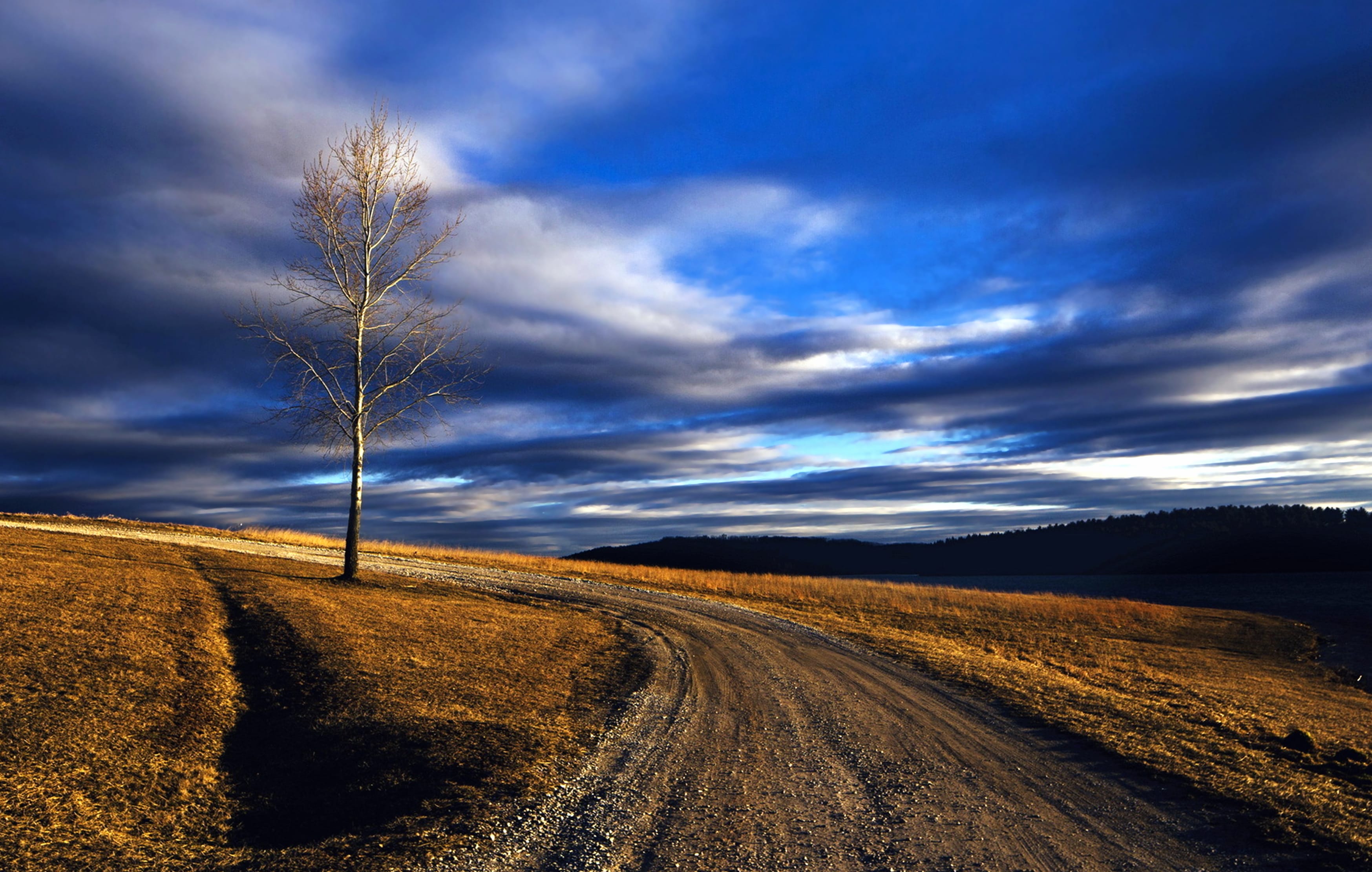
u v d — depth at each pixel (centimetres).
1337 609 5241
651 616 2423
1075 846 695
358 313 2641
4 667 1029
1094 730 1131
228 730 1014
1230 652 2730
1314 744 1088
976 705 1344
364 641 1477
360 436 2600
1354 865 638
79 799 734
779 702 1348
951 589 4588
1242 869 637
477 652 1525
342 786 837
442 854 654
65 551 2247
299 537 4281
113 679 1067
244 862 651
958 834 728
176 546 2925
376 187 2689
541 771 883
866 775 932
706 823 754
